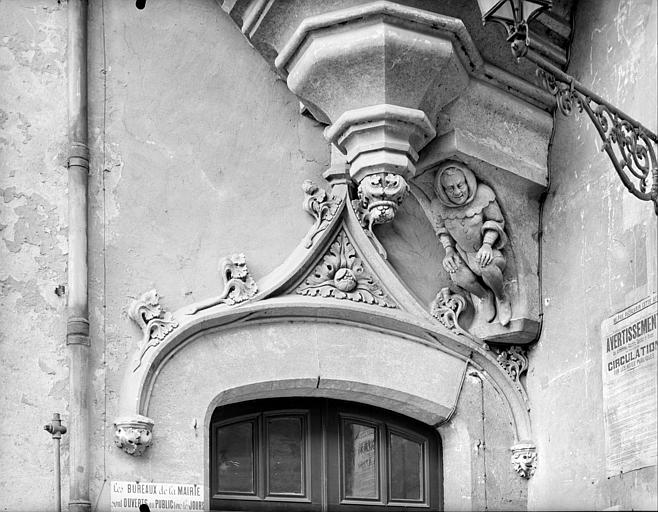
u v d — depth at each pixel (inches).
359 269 337.1
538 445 338.6
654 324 294.5
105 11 333.4
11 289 309.4
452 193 331.9
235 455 331.0
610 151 276.5
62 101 323.9
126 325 316.2
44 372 307.1
